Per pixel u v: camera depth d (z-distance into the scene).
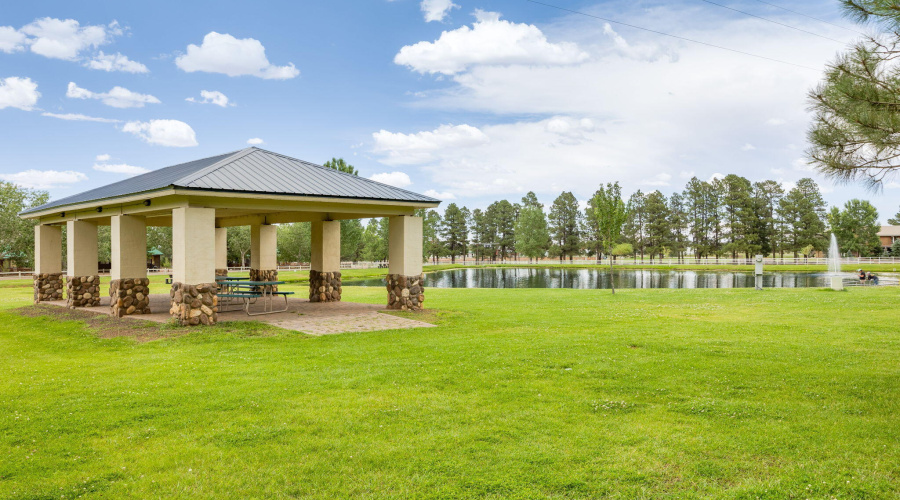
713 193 79.62
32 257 46.25
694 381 7.61
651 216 78.44
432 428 5.83
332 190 14.69
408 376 7.92
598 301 19.42
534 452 5.18
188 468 4.85
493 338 11.16
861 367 8.32
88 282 18.08
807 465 4.86
